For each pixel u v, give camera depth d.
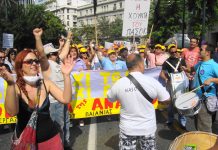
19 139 2.99
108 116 7.68
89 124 7.14
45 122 3.16
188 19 23.25
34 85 3.19
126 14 7.77
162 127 6.88
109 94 3.95
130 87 3.74
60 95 3.29
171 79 6.73
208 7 19.02
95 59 10.89
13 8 43.69
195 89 5.19
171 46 6.96
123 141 3.85
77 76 6.94
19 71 3.16
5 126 6.87
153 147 3.86
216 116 7.61
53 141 3.20
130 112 3.77
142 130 3.75
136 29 7.82
